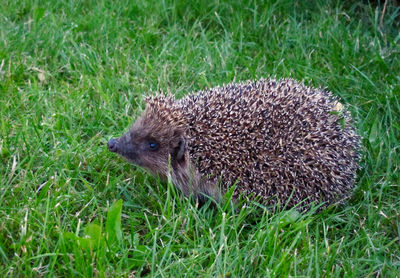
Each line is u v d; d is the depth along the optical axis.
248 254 0.76
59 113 0.88
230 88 0.85
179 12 1.06
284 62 0.98
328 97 0.85
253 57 1.00
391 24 1.04
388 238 0.80
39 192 0.81
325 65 0.97
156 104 0.84
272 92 0.83
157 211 0.80
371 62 0.98
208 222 0.79
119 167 0.85
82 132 0.89
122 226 0.79
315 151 0.80
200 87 0.95
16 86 0.92
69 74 0.97
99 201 0.81
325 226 0.80
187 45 0.99
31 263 0.74
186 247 0.76
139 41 1.00
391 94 0.93
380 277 0.76
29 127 0.87
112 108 0.90
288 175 0.80
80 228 0.78
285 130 0.80
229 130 0.81
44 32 0.99
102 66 0.96
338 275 0.75
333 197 0.81
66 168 0.83
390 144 0.88
